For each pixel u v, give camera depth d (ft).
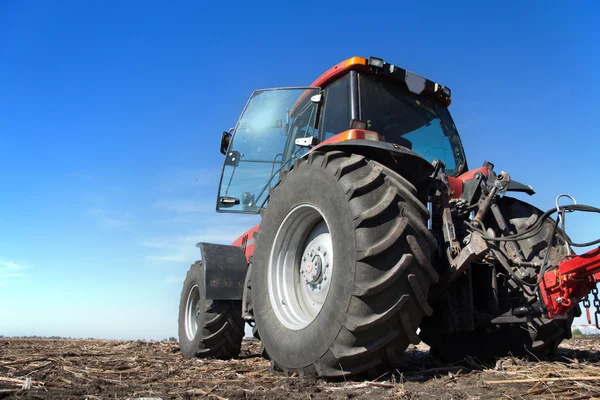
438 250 10.12
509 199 12.15
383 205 8.55
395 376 9.31
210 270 14.66
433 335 12.08
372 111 12.65
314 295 10.64
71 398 7.45
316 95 13.47
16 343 20.89
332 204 9.25
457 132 14.60
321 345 8.80
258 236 11.98
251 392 8.03
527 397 7.24
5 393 7.82
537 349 10.68
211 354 15.29
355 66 12.69
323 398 7.50
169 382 9.31
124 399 7.39
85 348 18.79
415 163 10.07
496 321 10.09
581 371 9.00
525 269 10.30
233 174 15.37
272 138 14.96
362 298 8.25
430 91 13.74
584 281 8.87
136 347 20.40
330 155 9.91
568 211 9.63
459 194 11.66
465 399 7.18
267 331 10.75
